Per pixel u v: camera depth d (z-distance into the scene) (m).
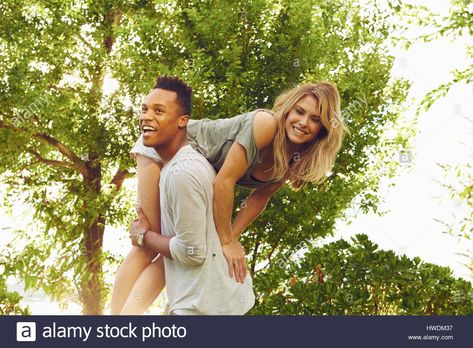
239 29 6.61
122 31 7.10
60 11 8.38
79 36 8.62
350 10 6.66
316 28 6.66
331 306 4.29
